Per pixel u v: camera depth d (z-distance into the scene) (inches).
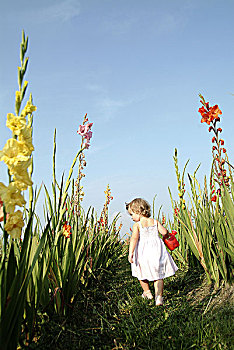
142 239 179.8
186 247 227.3
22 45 79.3
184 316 143.5
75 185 176.2
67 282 134.5
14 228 69.1
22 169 70.8
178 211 226.7
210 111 154.0
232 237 162.2
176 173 205.5
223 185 161.5
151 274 169.3
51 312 123.0
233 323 121.3
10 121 71.3
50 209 138.6
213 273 169.0
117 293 190.1
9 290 80.7
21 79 78.0
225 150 159.2
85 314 144.2
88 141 127.6
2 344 77.5
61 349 107.0
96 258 227.1
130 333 124.6
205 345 112.0
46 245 114.2
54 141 124.7
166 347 113.5
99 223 282.8
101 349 115.1
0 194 68.0
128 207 190.4
